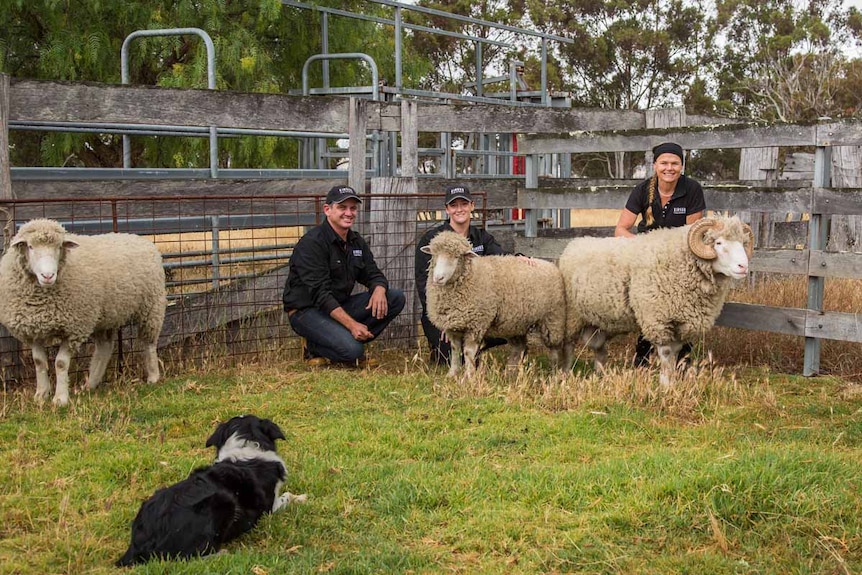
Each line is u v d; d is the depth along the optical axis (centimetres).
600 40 3438
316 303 707
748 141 747
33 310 557
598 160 3928
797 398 616
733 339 780
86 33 1137
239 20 1256
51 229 545
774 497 381
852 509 375
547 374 703
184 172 814
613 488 409
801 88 3045
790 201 709
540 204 889
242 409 576
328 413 572
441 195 823
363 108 821
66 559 350
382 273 762
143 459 462
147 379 661
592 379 609
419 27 1209
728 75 3562
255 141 1177
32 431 512
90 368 640
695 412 564
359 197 780
